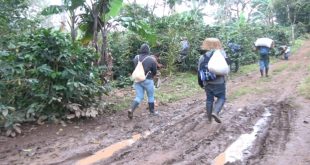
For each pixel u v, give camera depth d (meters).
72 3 9.95
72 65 7.73
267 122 7.43
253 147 5.91
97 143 6.29
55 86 7.38
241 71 17.27
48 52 7.50
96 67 8.62
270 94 10.62
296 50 29.67
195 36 16.78
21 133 6.83
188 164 5.23
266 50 14.48
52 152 5.84
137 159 5.48
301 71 15.93
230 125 7.26
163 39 15.65
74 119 7.79
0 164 5.34
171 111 8.88
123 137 6.64
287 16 45.75
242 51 20.94
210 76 7.08
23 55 7.39
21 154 5.77
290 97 9.92
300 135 6.47
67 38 7.98
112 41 14.73
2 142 6.34
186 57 16.28
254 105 9.09
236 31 21.98
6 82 7.13
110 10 10.65
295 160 5.31
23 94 7.57
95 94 8.31
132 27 11.07
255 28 26.58
